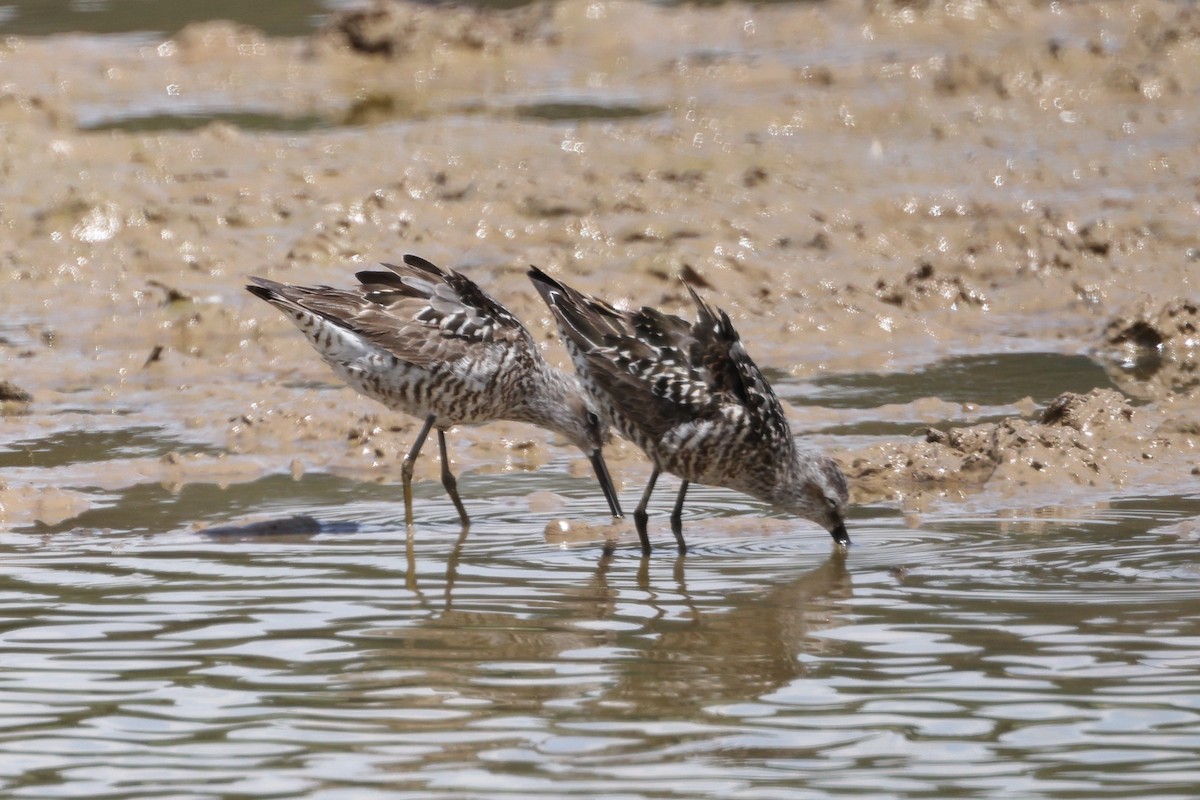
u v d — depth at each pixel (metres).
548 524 12.72
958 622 10.20
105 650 9.83
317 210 21.92
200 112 29.48
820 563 11.68
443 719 8.76
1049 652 9.61
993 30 35.00
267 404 16.03
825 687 9.18
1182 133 25.95
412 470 13.03
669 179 23.19
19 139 25.06
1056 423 14.51
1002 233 20.64
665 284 19.52
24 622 10.33
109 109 29.75
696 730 8.59
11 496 13.22
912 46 34.31
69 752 8.37
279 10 40.03
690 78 31.45
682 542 12.22
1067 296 19.42
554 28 35.72
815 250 20.73
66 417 15.82
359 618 10.45
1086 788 7.86
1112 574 11.09
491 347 13.41
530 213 21.89
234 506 13.23
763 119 27.27
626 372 12.30
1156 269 19.88
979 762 8.16
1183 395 15.88
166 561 11.73
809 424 15.38
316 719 8.77
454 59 33.84
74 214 21.36
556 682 9.29
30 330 18.59
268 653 9.77
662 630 10.20
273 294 13.03
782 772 8.06
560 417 13.77
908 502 13.26
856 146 25.67
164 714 8.86
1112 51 30.61
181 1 40.75
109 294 19.52
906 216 22.14
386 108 29.92
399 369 13.12
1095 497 13.10
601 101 30.00
